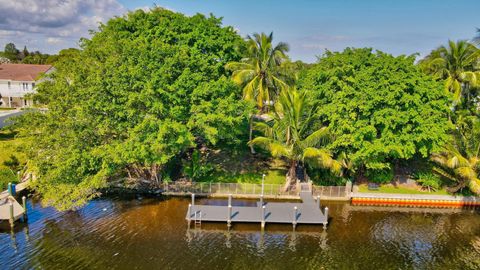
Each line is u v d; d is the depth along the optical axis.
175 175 36.69
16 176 34.12
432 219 31.48
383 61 32.28
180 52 31.31
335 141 32.50
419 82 31.62
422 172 36.84
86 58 30.78
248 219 28.53
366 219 30.92
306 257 24.62
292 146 33.00
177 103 29.94
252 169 38.88
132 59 28.97
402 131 31.58
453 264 24.36
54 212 29.97
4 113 53.00
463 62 40.38
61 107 28.61
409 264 24.20
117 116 29.03
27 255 23.62
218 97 31.81
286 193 34.56
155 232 27.12
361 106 30.61
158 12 38.00
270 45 40.06
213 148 43.19
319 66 35.81
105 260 23.33
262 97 40.31
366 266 23.81
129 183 34.78
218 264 23.39
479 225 30.56
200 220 28.20
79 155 27.50
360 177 37.44
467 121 38.56
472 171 32.66
